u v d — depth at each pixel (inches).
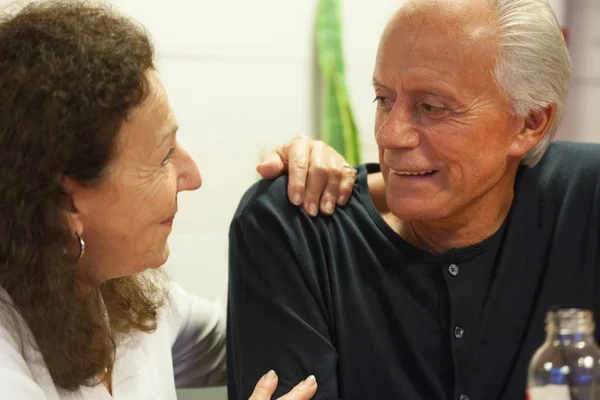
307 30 85.2
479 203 51.3
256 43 83.9
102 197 42.3
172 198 44.9
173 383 54.4
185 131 82.7
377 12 87.0
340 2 84.9
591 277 52.3
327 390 49.7
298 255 51.9
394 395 51.0
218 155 83.9
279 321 51.4
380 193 56.7
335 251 52.9
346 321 51.8
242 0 82.8
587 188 53.7
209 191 84.0
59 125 39.6
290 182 53.5
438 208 49.4
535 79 48.8
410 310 51.4
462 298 50.8
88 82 39.7
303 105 86.0
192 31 81.8
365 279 52.6
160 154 43.2
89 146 40.4
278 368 50.5
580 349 37.6
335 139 84.9
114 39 40.9
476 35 47.3
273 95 85.0
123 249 44.4
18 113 39.8
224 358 62.7
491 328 51.6
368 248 52.6
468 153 48.3
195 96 82.7
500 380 51.7
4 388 39.9
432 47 47.3
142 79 41.2
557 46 49.8
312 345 50.4
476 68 47.3
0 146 40.5
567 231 52.7
